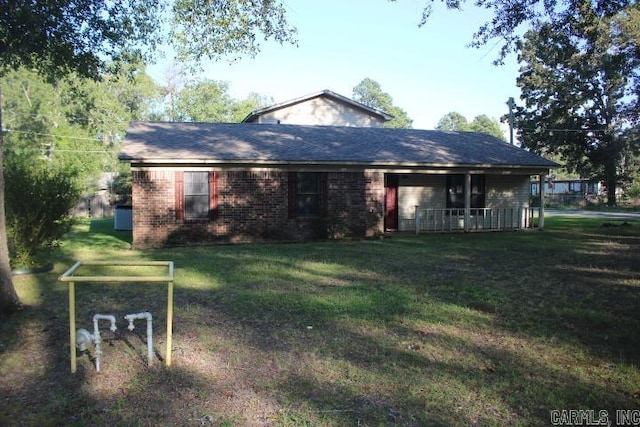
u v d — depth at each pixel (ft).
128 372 15.24
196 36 33.22
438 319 21.01
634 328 19.72
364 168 54.60
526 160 61.52
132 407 12.92
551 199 159.22
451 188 64.18
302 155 52.16
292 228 52.24
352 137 62.95
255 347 17.49
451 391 13.91
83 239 54.54
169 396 13.56
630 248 44.47
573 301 24.11
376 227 55.26
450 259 38.06
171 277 14.60
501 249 44.06
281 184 51.70
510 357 16.60
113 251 43.83
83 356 16.61
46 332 19.40
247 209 50.80
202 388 14.06
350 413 12.58
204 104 173.78
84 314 21.97
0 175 21.95
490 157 60.95
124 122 153.69
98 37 32.48
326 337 18.62
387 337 18.67
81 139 120.16
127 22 33.06
